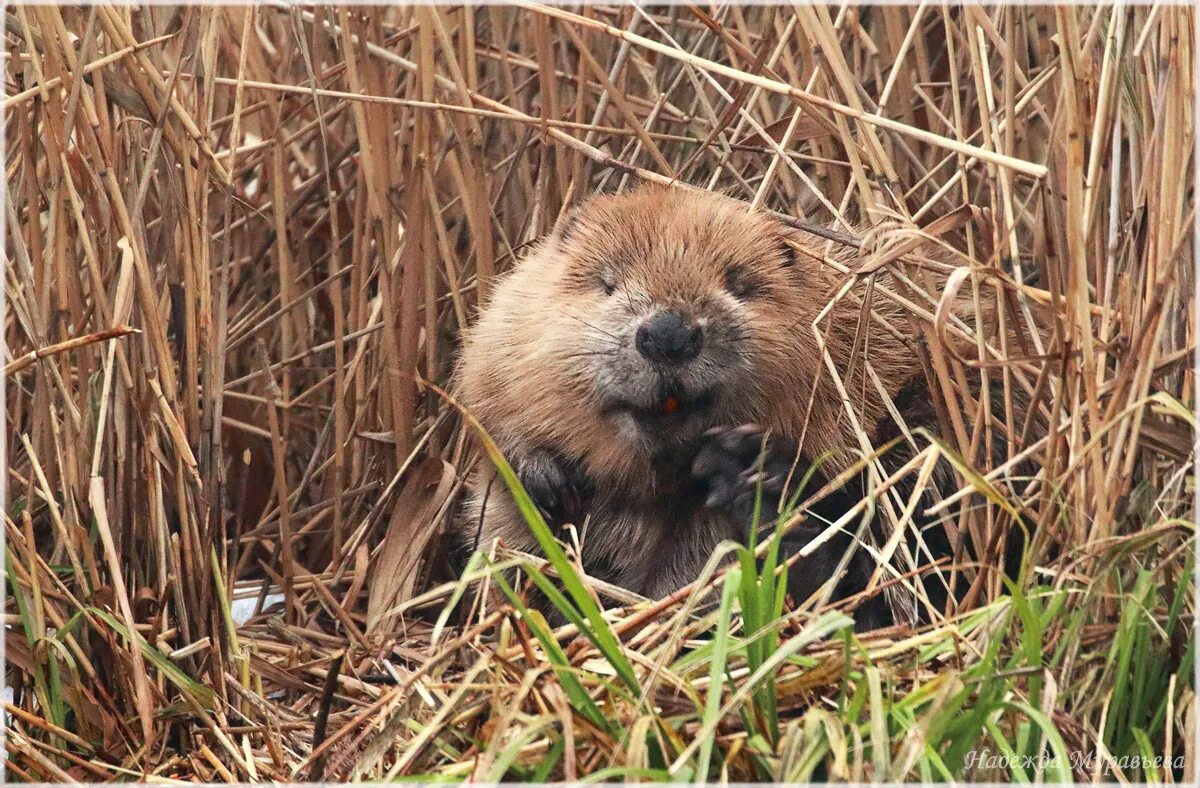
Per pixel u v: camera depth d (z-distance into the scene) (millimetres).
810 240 6941
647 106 8375
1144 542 5090
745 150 7641
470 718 4941
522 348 6668
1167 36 5281
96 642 5980
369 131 7211
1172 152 5227
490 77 8508
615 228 6590
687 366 5992
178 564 6012
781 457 6305
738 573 4578
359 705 6031
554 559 4750
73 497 6047
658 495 6715
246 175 8742
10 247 6402
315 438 8562
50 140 5914
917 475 6340
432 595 5238
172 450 6164
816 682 4797
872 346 6547
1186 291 5574
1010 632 5234
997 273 5371
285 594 7047
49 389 6082
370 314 7992
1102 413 5496
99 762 5523
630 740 4348
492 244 7633
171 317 7152
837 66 6398
